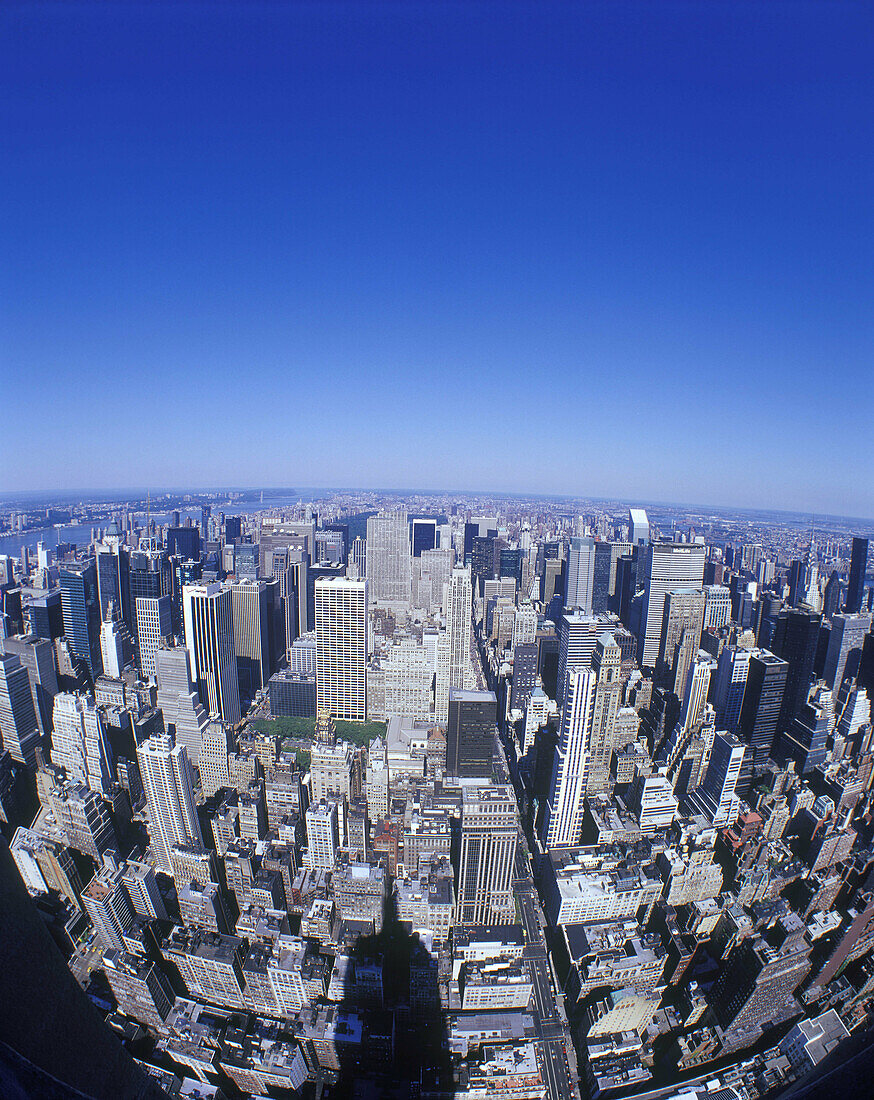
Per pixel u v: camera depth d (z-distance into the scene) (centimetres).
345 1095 9544
